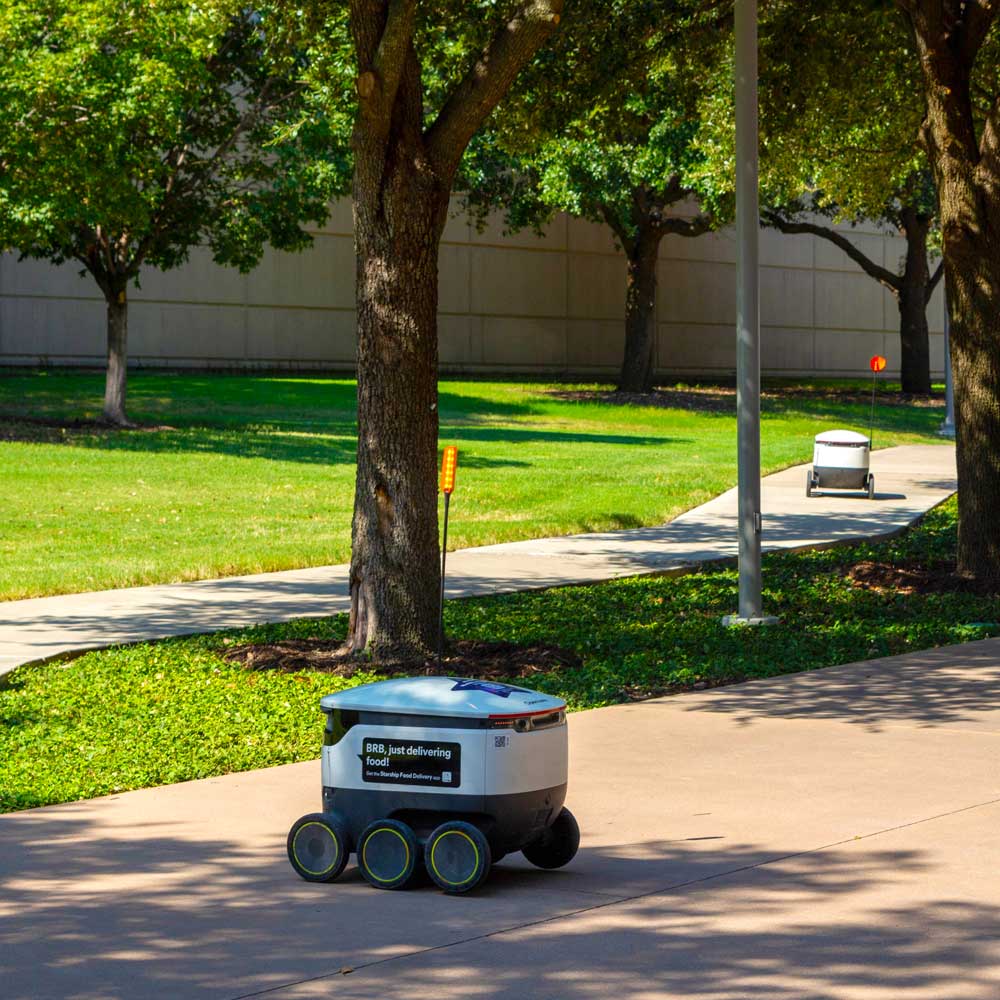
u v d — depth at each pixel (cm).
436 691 793
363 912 739
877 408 6106
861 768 1044
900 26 2192
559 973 641
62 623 1728
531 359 7088
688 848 847
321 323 6469
